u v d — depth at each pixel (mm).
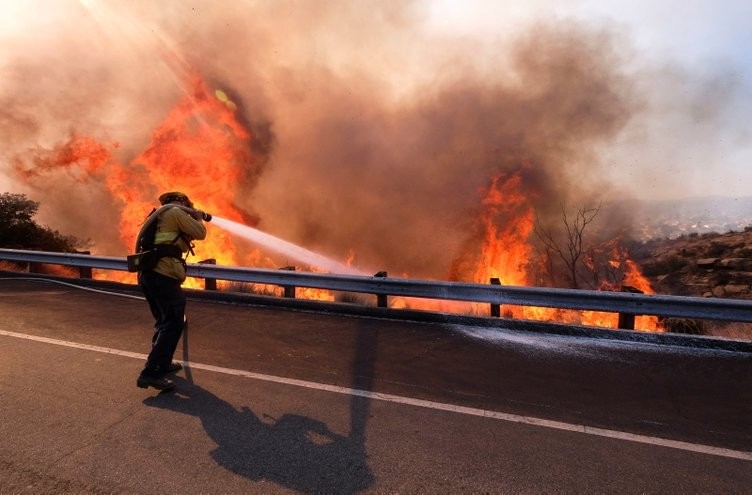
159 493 2719
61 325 6273
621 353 5375
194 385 4336
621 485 2867
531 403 4047
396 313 6938
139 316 6789
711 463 3137
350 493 2746
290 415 3748
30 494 2695
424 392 4250
